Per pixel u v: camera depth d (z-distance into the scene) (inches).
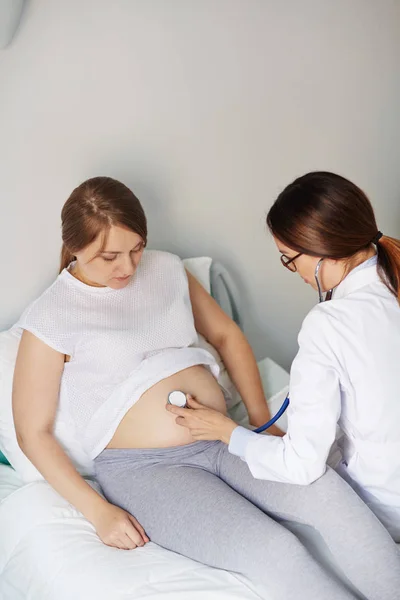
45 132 72.2
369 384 52.0
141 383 65.2
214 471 63.9
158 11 75.6
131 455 64.5
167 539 58.1
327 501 54.1
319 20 88.6
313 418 52.0
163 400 64.5
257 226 91.4
